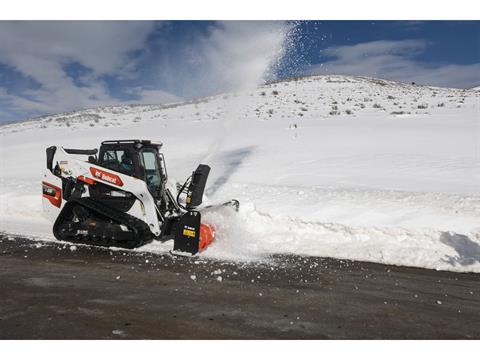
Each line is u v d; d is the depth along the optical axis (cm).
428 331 472
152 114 4362
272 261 740
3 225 971
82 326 467
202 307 527
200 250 780
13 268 679
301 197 1080
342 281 643
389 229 845
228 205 898
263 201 1066
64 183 878
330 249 805
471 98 4262
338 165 1525
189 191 816
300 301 555
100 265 700
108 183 838
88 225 836
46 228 952
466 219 870
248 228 917
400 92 5222
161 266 698
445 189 1152
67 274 651
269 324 480
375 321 496
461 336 461
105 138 2553
